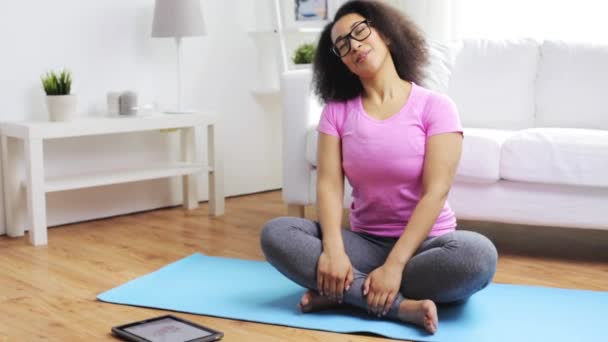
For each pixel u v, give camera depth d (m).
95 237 3.13
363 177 2.10
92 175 3.27
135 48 3.56
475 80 3.31
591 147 2.56
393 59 2.16
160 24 3.41
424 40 2.22
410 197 2.08
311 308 2.09
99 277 2.52
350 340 1.89
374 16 2.11
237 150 4.03
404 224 2.12
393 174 2.06
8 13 3.15
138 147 3.63
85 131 3.10
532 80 3.25
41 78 3.22
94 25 3.41
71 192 3.42
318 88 2.23
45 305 2.22
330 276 1.99
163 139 3.73
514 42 3.31
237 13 3.94
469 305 2.15
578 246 2.90
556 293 2.28
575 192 2.63
